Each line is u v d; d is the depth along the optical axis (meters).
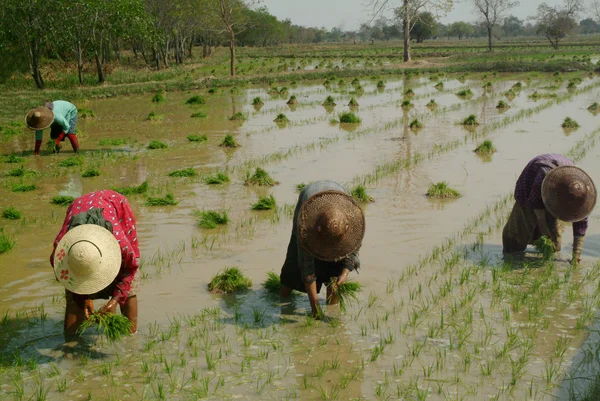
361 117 24.97
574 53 69.69
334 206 6.73
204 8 56.81
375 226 10.55
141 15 41.19
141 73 50.28
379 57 75.81
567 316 7.08
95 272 5.66
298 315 7.22
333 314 7.20
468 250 9.34
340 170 15.06
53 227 10.64
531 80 41.66
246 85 40.31
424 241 9.77
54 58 49.75
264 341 6.55
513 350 6.29
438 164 15.59
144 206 11.95
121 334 6.21
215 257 9.13
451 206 11.78
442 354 6.24
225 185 13.59
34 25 35.72
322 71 48.44
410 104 28.20
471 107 27.77
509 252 9.16
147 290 7.92
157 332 6.74
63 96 32.56
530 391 5.50
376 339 6.58
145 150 17.89
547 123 22.22
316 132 21.09
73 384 5.74
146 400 5.48
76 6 37.59
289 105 29.30
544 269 8.55
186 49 77.88
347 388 5.64
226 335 6.69
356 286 7.24
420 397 5.41
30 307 7.41
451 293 7.73
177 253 9.29
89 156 16.94
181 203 12.16
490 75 47.22
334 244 6.72
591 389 5.49
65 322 6.57
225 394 5.56
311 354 6.28
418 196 12.54
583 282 8.09
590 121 22.53
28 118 16.00
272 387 5.67
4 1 34.53
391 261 8.88
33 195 12.91
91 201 6.26
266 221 10.92
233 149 18.00
